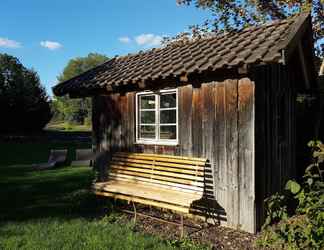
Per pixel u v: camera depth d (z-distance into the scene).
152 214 8.05
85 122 78.12
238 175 7.05
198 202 7.70
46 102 43.69
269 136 7.44
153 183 8.06
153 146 8.57
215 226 7.31
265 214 7.11
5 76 40.97
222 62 6.78
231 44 7.94
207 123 7.52
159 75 7.63
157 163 8.13
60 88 10.02
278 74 7.92
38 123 42.78
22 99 40.41
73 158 19.72
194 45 9.34
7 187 10.94
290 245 5.48
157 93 8.45
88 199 9.23
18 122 40.81
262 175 7.11
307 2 16.03
